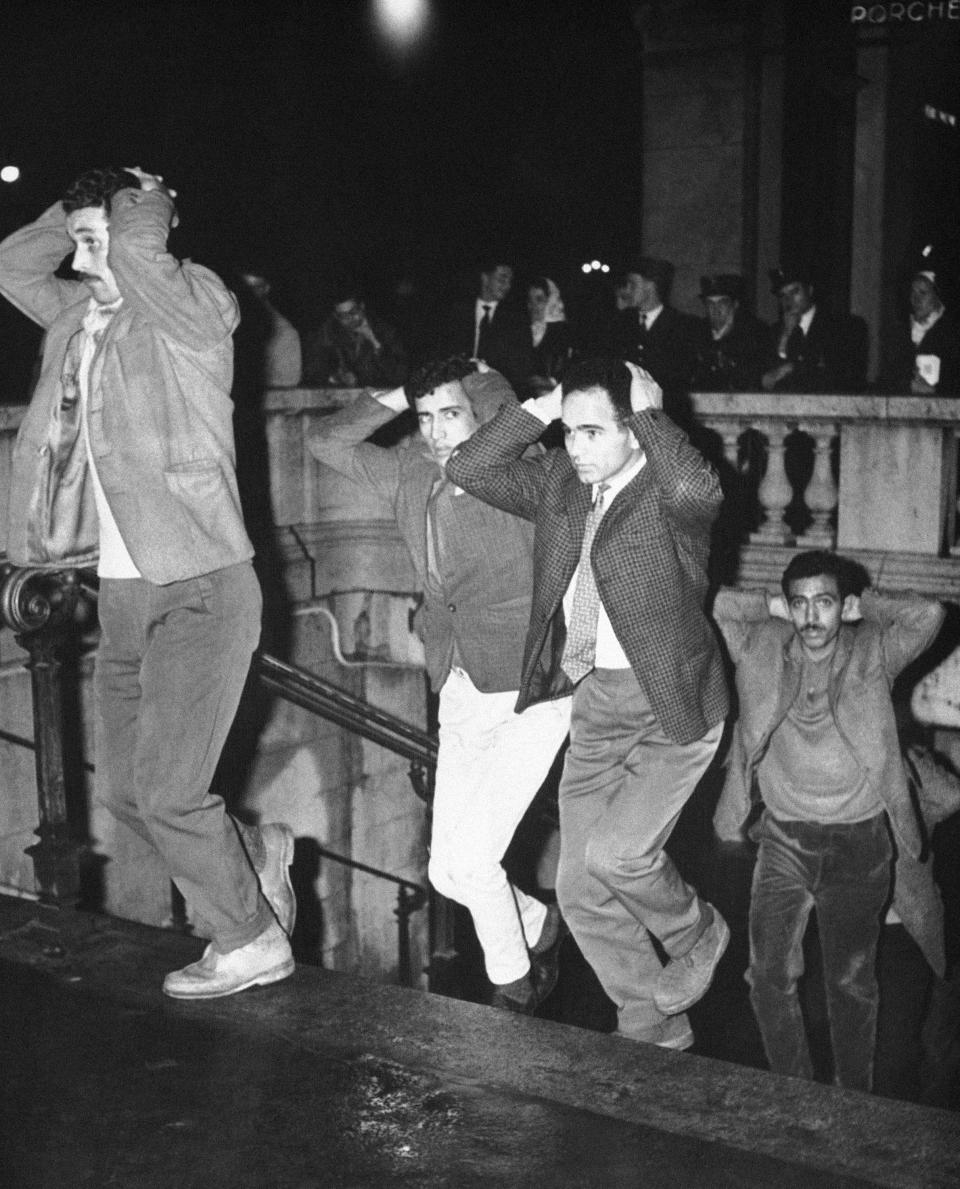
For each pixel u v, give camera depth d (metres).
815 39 12.95
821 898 5.41
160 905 6.87
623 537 3.65
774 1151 2.92
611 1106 3.10
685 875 6.57
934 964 5.68
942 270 8.83
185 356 3.44
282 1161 2.91
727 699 3.87
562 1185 2.82
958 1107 6.14
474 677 3.99
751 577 6.74
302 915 7.73
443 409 4.01
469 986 7.62
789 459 7.32
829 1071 6.52
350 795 7.90
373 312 8.77
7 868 6.10
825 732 5.25
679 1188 2.80
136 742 3.65
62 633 3.87
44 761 3.84
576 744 3.96
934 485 6.32
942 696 6.40
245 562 3.53
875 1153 2.91
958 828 6.36
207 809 3.53
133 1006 3.56
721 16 11.97
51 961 3.80
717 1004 6.56
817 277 14.21
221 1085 3.20
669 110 12.38
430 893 6.14
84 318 3.64
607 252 17.19
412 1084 3.20
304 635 7.40
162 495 3.39
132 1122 3.06
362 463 4.28
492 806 4.04
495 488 3.82
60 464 3.68
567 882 3.95
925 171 16.56
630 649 3.69
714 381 7.93
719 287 8.04
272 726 7.40
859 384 7.95
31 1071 3.27
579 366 3.62
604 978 4.03
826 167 14.19
